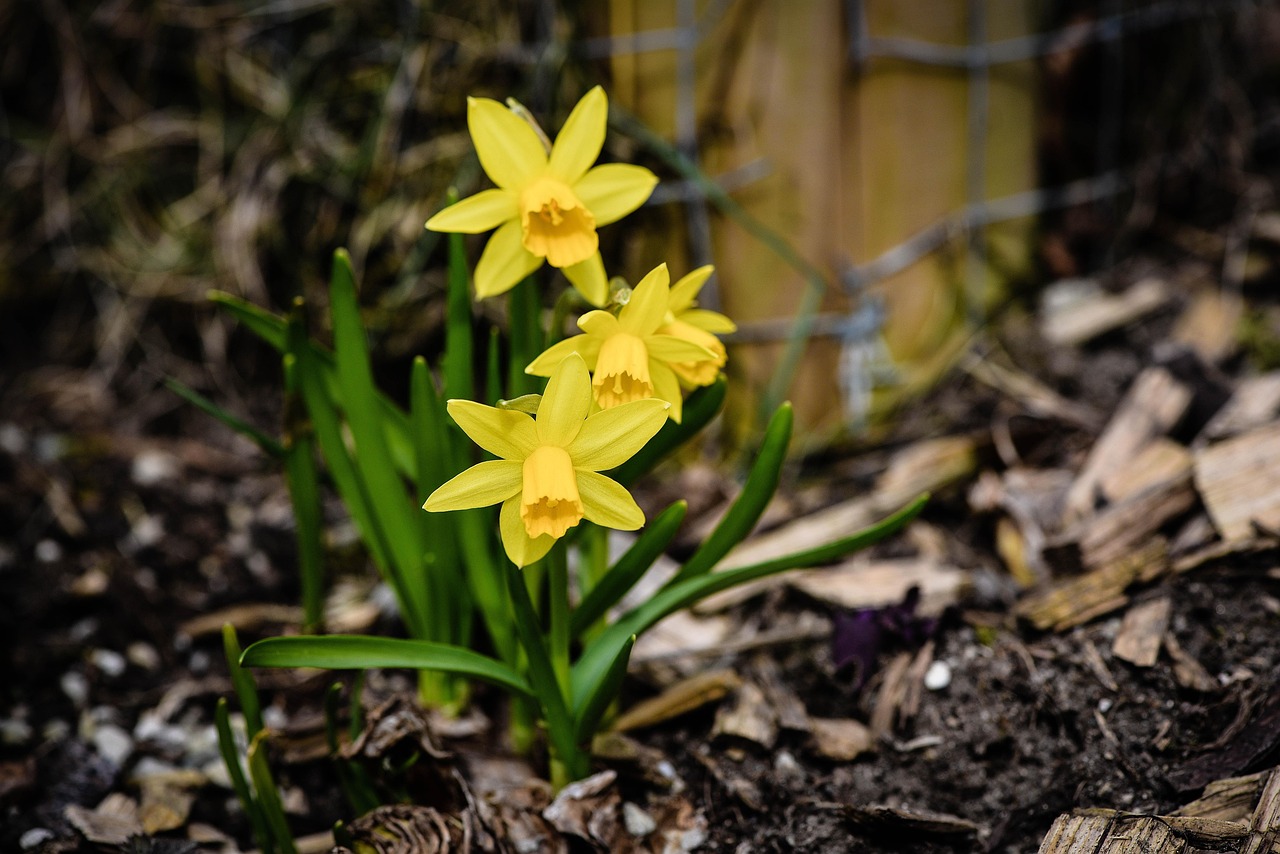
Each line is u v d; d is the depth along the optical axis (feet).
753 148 2.65
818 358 2.74
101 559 2.60
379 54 2.78
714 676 2.33
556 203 2.04
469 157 2.76
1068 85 2.79
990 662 2.31
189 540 2.66
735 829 2.24
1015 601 2.41
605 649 2.22
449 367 2.21
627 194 2.09
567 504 1.98
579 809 2.19
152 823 2.27
